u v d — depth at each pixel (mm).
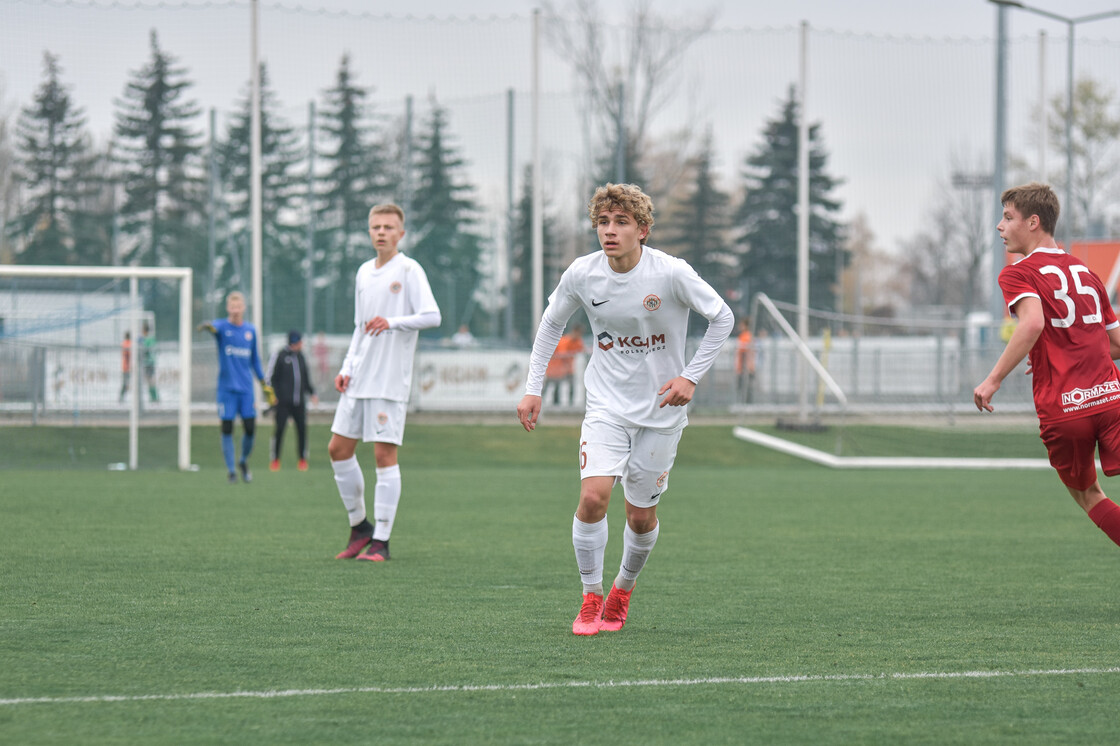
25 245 86875
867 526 35750
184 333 57094
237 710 13672
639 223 18062
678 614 20531
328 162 85062
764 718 13516
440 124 85125
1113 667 16297
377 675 15492
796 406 80438
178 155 86188
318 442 68438
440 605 21078
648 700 14297
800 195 87125
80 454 58312
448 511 39281
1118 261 97250
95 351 58594
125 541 29766
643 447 18766
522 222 85250
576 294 18719
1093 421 20969
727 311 18125
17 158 86438
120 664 16031
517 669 15930
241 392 49469
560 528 34250
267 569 25391
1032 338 20453
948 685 15180
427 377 77625
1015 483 53219
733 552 29531
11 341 57188
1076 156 128125
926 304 166750
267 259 84625
